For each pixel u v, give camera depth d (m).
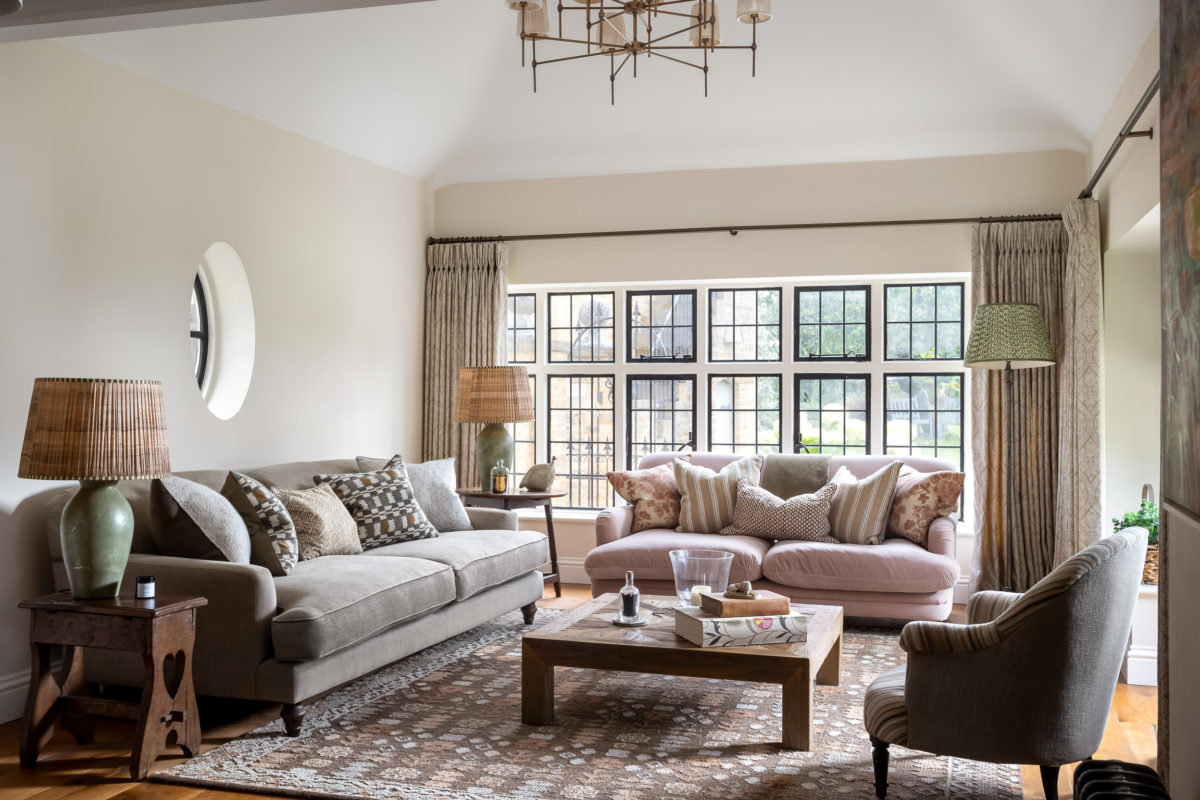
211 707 4.29
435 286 7.35
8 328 4.14
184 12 3.28
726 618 3.78
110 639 3.54
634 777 3.40
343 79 5.76
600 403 7.54
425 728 3.92
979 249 6.43
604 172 7.14
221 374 5.62
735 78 6.20
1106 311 5.91
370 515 5.15
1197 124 2.34
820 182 6.78
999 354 5.80
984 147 6.48
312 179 6.11
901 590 5.35
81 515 3.59
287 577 4.17
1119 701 4.45
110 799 3.28
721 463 6.54
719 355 7.34
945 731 3.03
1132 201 4.93
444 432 7.33
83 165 4.50
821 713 4.11
